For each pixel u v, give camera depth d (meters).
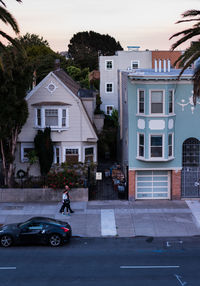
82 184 28.31
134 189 28.06
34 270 17.02
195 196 28.47
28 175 30.38
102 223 23.89
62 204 27.09
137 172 28.34
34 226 20.28
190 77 26.91
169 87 26.83
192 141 28.08
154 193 28.62
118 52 51.81
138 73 27.77
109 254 19.06
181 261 18.05
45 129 29.44
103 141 38.84
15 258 18.52
